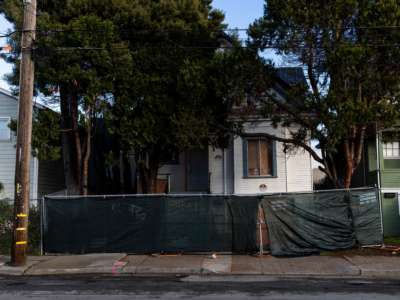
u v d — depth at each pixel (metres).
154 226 16.39
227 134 21.09
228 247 16.16
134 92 19.62
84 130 22.00
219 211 16.30
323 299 9.85
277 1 17.05
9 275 13.69
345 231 16.23
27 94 14.88
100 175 26.16
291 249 15.87
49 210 16.72
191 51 20.27
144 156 23.05
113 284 11.84
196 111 18.97
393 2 16.23
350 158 18.42
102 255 15.98
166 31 20.80
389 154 24.52
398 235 20.77
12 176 23.88
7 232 17.06
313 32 16.94
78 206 16.66
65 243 16.50
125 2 20.61
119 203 16.58
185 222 16.34
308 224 16.09
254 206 16.16
